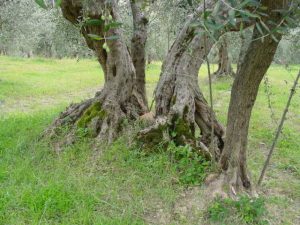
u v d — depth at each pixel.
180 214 3.76
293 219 3.79
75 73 17.11
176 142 4.76
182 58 5.10
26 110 8.75
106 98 5.57
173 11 6.88
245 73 3.65
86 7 4.75
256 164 5.18
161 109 5.14
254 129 7.01
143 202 3.91
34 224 3.38
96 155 4.83
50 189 3.87
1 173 4.33
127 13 6.93
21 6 12.30
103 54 5.54
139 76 6.11
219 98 10.42
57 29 7.45
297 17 2.13
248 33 3.70
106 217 3.57
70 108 5.89
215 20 1.80
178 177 4.32
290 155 5.58
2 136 5.84
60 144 5.22
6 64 20.03
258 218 3.64
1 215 3.50
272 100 10.11
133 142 4.86
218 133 5.07
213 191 3.96
